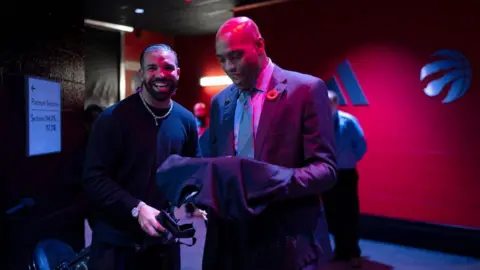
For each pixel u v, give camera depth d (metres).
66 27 2.73
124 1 5.21
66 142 2.73
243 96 1.18
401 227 4.29
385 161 4.43
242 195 0.95
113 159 1.67
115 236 1.65
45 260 2.15
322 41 4.77
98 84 6.69
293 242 1.09
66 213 2.70
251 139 1.15
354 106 4.60
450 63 4.00
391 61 4.34
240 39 1.06
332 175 1.06
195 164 1.02
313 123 1.08
